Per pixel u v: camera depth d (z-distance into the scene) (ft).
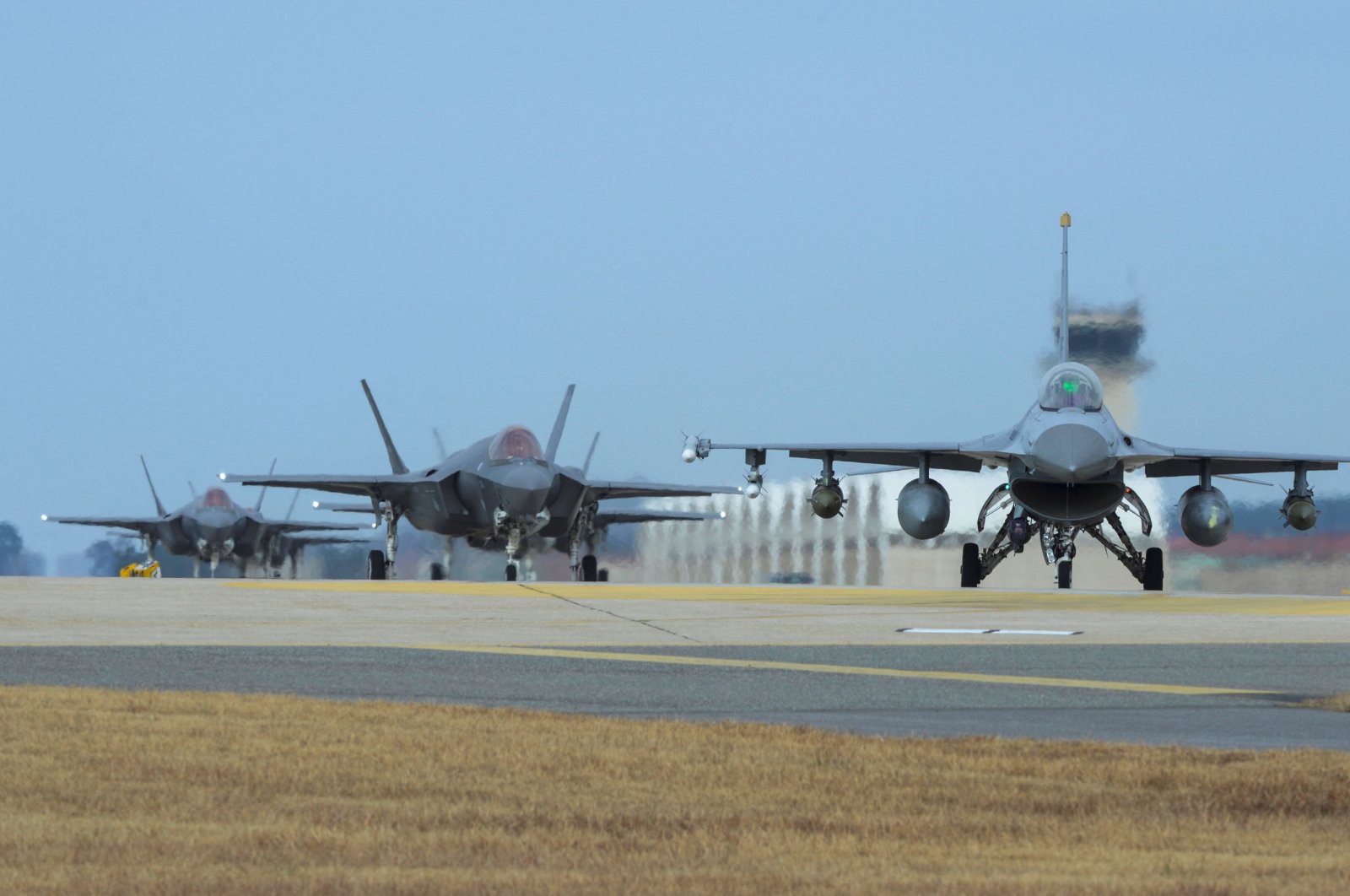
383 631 260.21
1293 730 155.63
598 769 127.24
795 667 210.38
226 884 90.22
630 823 108.99
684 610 304.71
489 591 367.86
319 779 122.11
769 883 92.22
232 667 203.31
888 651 232.94
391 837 103.45
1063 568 424.46
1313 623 279.08
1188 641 250.16
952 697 180.75
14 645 229.66
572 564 561.43
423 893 88.58
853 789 121.49
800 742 139.64
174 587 362.53
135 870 93.61
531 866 96.27
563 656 223.30
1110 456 388.98
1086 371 404.98
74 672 194.49
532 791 119.24
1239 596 363.97
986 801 118.01
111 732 139.85
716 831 107.04
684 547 611.88
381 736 140.36
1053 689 188.65
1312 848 104.27
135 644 234.17
